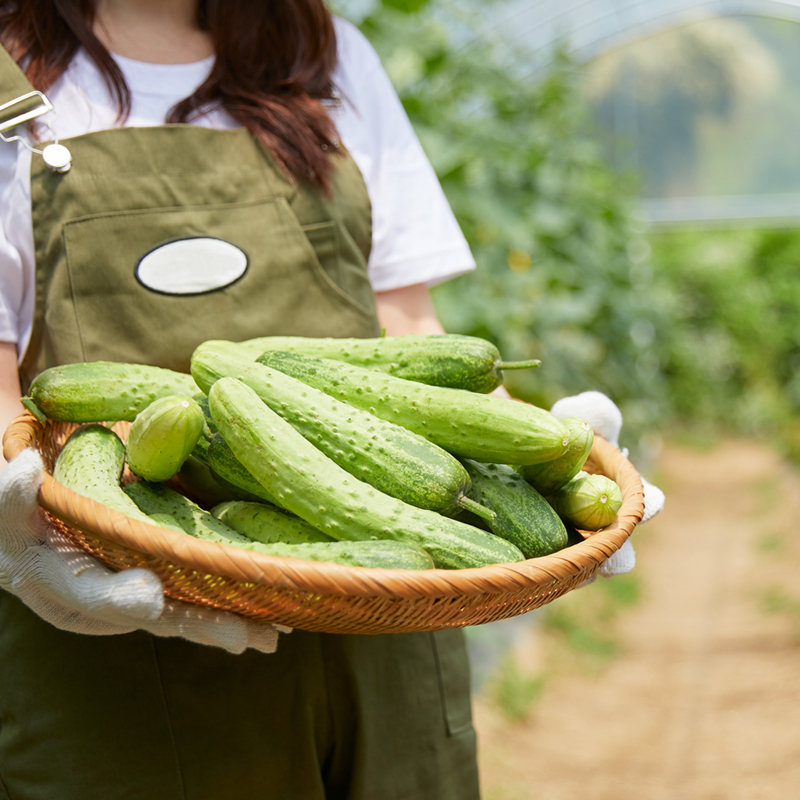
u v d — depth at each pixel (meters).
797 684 4.52
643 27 11.05
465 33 6.65
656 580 6.56
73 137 1.66
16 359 1.70
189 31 1.92
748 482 9.69
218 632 1.29
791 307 13.51
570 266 6.96
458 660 1.97
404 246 2.04
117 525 1.18
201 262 1.71
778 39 11.20
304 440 1.41
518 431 1.44
